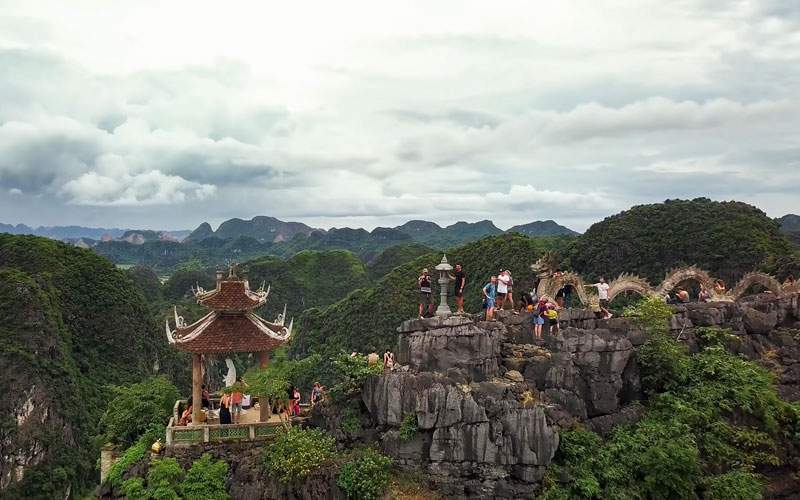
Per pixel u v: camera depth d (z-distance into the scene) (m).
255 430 21.14
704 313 26.45
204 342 21.91
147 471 20.28
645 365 22.91
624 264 80.38
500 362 22.41
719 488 19.45
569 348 22.61
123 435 24.55
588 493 18.58
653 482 19.14
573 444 19.77
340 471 19.23
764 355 25.83
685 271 31.11
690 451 19.44
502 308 26.95
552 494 18.52
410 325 22.41
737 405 22.09
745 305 27.97
